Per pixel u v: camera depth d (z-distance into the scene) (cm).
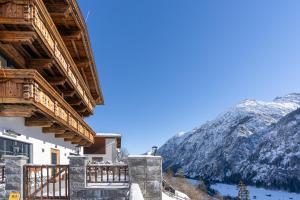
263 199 17275
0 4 1123
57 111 1603
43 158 2016
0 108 1274
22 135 1645
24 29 1191
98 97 3466
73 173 1157
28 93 1163
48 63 1546
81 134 2431
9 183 1120
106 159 4819
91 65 2564
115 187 1164
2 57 1391
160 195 1191
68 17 1764
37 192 1177
